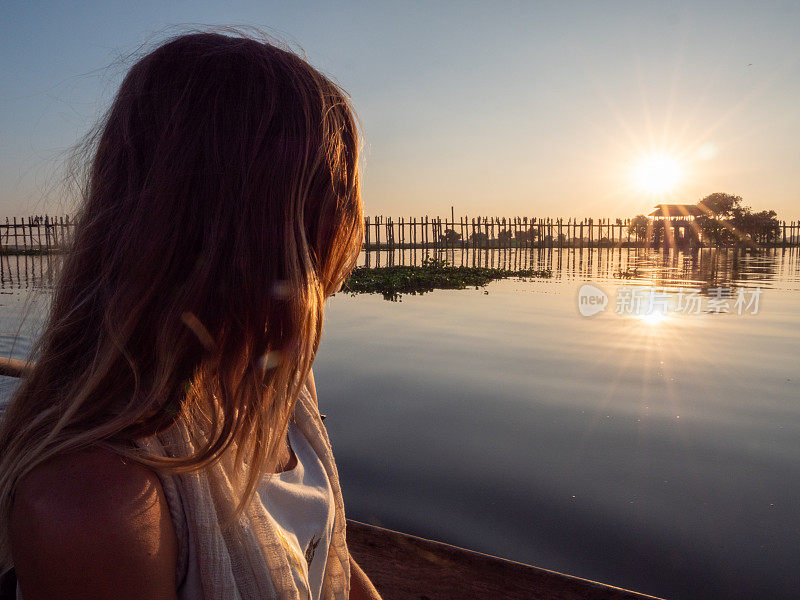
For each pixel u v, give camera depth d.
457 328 10.82
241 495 0.52
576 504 3.31
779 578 2.52
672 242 60.69
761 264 35.41
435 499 3.38
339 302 15.36
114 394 0.42
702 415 5.15
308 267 0.50
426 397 5.79
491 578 1.66
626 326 11.13
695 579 2.54
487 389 6.11
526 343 9.14
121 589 0.36
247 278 0.46
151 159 0.46
